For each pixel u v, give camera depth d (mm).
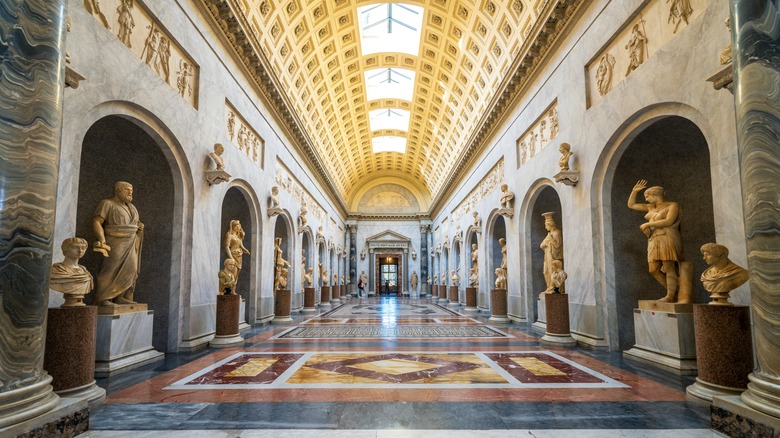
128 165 7461
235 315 8211
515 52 11773
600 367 5828
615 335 7371
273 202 12711
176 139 7297
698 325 4270
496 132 14828
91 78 5195
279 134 13984
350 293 33938
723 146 4871
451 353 6984
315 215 21391
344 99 19984
